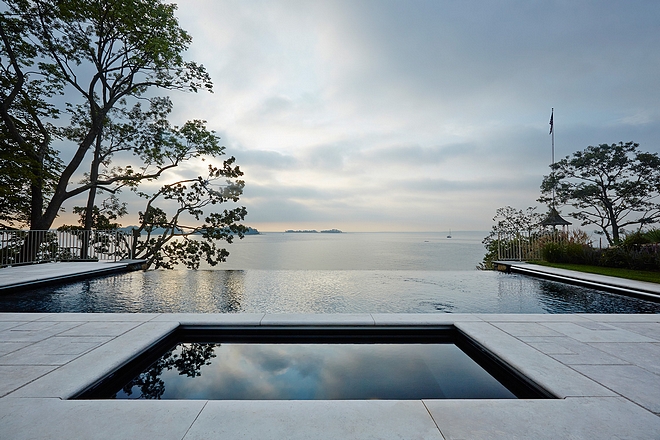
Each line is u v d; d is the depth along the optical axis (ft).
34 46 42.24
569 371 7.28
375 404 5.83
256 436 4.77
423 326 11.53
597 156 64.95
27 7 39.86
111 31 44.60
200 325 11.44
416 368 8.95
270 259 135.54
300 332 11.46
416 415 5.47
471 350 10.02
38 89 45.75
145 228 57.00
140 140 54.19
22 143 42.01
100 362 7.70
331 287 22.26
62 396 6.05
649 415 5.45
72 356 8.09
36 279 21.56
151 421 5.20
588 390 6.37
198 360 9.52
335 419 5.30
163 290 21.04
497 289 21.59
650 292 17.54
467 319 11.91
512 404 5.87
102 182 49.73
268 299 18.30
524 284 23.85
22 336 9.74
